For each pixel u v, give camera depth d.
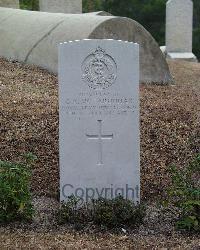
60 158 2.86
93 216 2.73
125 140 2.85
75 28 4.76
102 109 2.82
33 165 3.32
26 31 5.31
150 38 4.87
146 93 4.55
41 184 3.20
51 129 3.65
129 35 4.75
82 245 2.48
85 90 2.81
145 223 2.78
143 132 3.73
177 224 2.69
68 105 2.82
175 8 8.88
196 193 2.64
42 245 2.46
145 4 15.35
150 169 3.38
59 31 4.88
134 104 2.83
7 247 2.43
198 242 2.54
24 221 2.73
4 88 4.33
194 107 4.35
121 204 2.74
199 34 15.15
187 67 6.32
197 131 3.87
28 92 4.27
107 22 4.61
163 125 3.87
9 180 2.66
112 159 2.87
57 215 2.77
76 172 2.87
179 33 8.93
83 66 2.79
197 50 15.15
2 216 2.68
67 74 2.79
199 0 17.38
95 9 15.41
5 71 4.81
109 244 2.51
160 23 15.16
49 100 4.11
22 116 3.78
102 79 2.80
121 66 2.80
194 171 3.24
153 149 3.58
